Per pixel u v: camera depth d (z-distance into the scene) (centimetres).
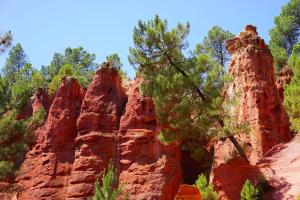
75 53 7462
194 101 2872
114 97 4197
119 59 5569
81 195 3753
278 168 2680
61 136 4228
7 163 3547
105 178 2117
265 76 3847
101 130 4012
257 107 3659
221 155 3466
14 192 4081
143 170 3653
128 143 3831
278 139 3572
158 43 2923
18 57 7556
